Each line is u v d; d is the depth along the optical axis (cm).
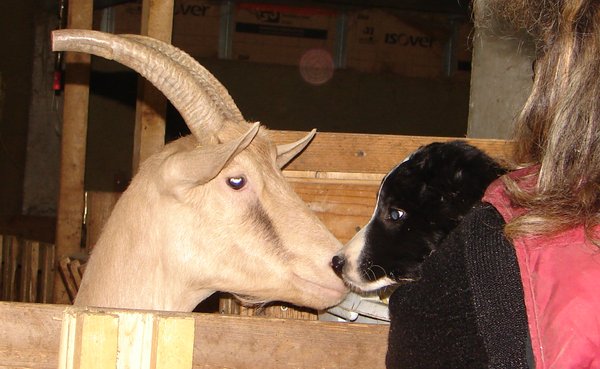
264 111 1522
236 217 313
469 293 148
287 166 365
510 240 146
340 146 364
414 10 1587
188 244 315
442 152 328
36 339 231
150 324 218
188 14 1530
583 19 148
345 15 1576
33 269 712
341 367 246
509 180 157
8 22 1316
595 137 146
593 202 143
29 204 1371
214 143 309
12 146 1337
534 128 164
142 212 320
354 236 343
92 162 1394
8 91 1323
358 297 343
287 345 244
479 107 572
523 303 140
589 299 133
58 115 1379
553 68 154
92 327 217
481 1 460
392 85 1563
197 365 240
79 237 660
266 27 1555
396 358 167
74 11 656
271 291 318
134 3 1475
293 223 318
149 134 565
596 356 132
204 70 336
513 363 138
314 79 1552
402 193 327
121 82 1408
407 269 325
